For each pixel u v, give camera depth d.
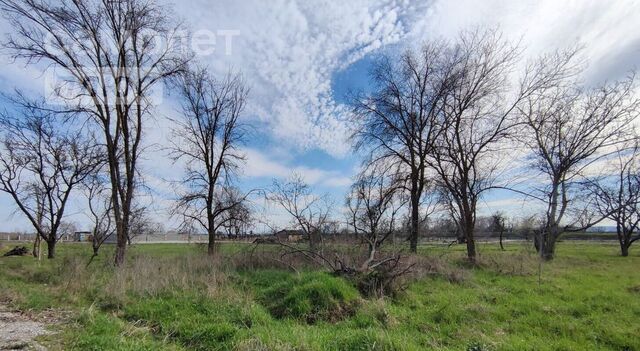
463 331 7.12
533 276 14.21
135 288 9.91
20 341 5.96
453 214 22.47
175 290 9.69
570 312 8.72
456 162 19.95
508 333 7.20
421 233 19.28
